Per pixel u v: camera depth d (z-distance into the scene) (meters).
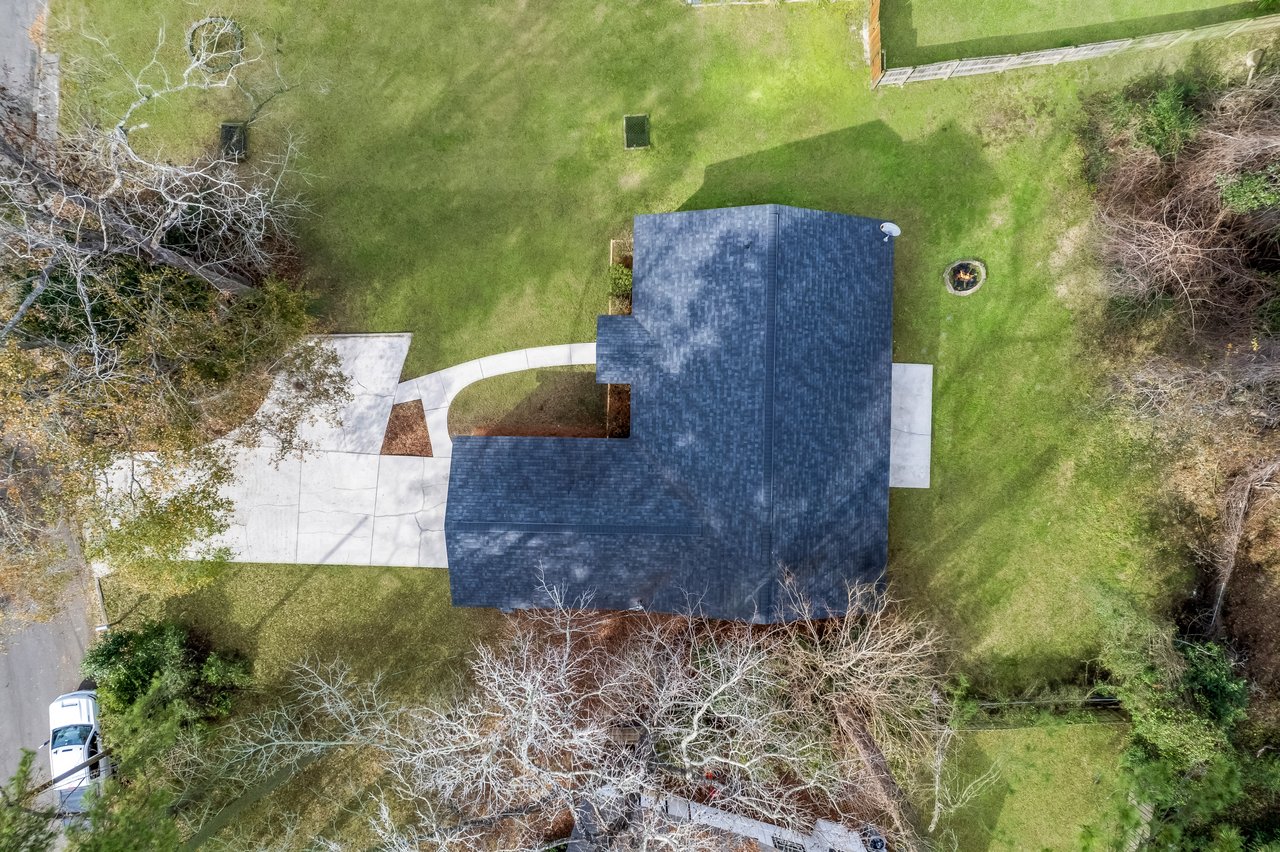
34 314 15.73
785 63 19.81
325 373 19.30
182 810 18.17
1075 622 19.81
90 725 19.47
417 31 19.89
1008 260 19.84
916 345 19.94
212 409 18.41
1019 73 19.59
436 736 17.50
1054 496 19.91
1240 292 18.02
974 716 19.20
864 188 19.84
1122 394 19.36
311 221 20.03
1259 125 17.30
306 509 20.25
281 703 19.94
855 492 17.81
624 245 19.75
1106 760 19.44
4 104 14.96
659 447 17.77
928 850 17.30
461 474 18.02
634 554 17.48
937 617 19.84
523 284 20.16
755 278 17.09
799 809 18.22
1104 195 19.28
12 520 17.16
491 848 19.45
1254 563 19.11
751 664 15.55
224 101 19.92
